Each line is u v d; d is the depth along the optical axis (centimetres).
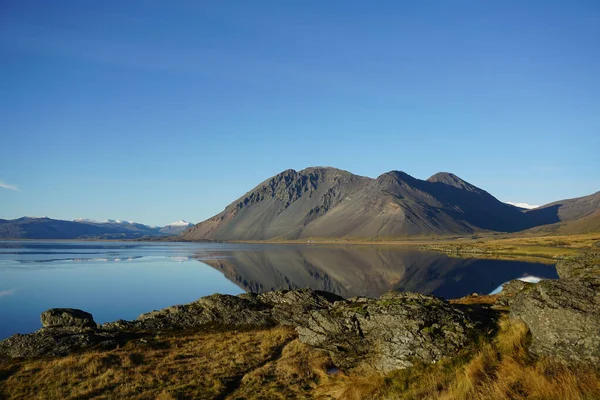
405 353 1858
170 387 2083
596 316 1452
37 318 5672
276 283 10512
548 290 1700
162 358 2583
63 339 2872
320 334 2383
